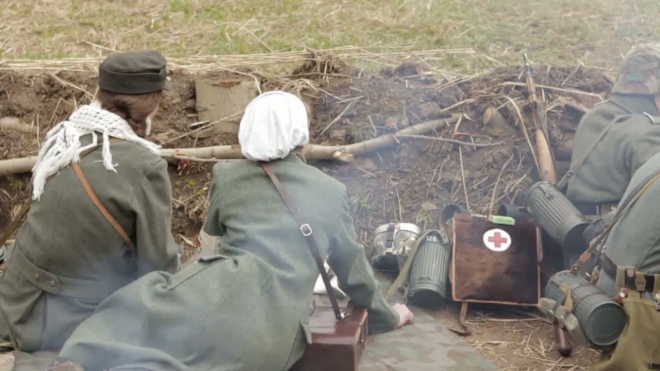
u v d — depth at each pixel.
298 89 5.34
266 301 3.22
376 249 4.63
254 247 3.32
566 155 5.07
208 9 7.32
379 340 3.95
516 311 4.38
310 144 5.18
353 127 5.21
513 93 5.23
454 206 4.71
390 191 5.09
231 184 3.44
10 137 5.47
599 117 4.45
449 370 3.68
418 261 4.36
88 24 7.15
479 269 4.30
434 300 4.27
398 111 5.24
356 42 6.52
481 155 5.11
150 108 3.58
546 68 5.40
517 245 4.34
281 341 3.23
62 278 3.52
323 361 3.36
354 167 5.16
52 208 3.47
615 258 3.55
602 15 7.05
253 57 5.86
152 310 3.16
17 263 3.56
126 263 3.58
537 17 7.02
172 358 3.09
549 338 4.15
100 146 3.49
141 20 7.19
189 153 5.18
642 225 3.46
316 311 3.65
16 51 6.64
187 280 3.22
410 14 7.08
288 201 3.36
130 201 3.45
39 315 3.55
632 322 3.39
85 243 3.48
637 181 3.62
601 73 5.40
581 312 3.47
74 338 3.16
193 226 5.20
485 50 6.40
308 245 3.34
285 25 6.95
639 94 4.34
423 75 5.43
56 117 5.48
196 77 5.45
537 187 4.48
